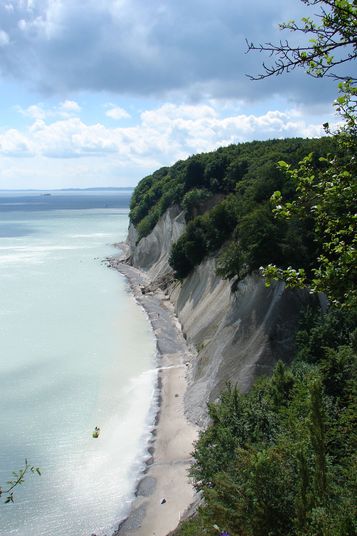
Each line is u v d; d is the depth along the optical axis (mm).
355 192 9242
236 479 16969
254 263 39562
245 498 14898
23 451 30828
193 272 61688
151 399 37969
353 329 30953
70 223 194750
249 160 72438
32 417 34938
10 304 65938
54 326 56344
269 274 10867
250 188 53594
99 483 28016
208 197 75438
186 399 37281
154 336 53219
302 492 12391
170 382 41094
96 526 24781
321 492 12320
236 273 42469
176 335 53469
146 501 26531
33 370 43188
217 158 80125
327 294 10414
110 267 96688
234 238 53250
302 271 10609
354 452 17719
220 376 36062
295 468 14914
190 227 62344
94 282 82188
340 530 11172
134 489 27516
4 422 34188
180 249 63375
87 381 41094
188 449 30766
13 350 48062
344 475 16109
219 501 15969
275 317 35531
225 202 58094
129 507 26141
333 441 18922
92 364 44875
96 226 182500
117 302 68562
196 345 46688
